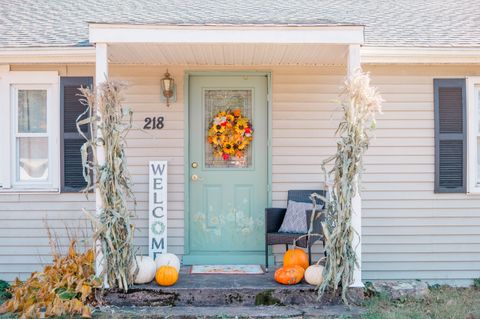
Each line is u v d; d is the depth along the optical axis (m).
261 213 6.45
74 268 5.15
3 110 6.24
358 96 5.02
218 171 6.45
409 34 6.56
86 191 5.09
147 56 5.88
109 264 5.00
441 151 6.35
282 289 5.14
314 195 5.17
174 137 6.36
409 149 6.38
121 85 5.03
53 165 6.27
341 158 5.06
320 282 5.19
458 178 6.35
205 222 6.44
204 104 6.46
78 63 6.20
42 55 6.02
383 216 6.36
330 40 5.20
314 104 6.39
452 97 6.38
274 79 6.38
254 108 6.46
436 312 5.11
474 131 6.39
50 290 4.89
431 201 6.37
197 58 6.00
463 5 7.94
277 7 7.56
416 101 6.38
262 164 6.46
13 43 6.09
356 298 5.15
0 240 6.25
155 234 6.12
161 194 6.14
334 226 5.07
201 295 5.12
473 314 5.06
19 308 4.94
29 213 6.26
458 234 6.36
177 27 5.14
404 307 5.28
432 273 6.35
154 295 5.09
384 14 7.44
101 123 5.02
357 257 5.12
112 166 4.99
